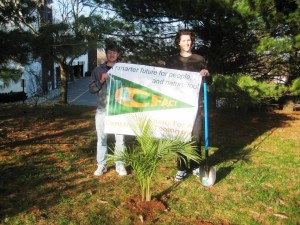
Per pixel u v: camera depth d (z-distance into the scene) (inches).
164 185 194.2
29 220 155.1
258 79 393.1
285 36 316.5
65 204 170.6
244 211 167.0
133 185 192.7
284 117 405.7
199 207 169.9
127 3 372.2
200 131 194.7
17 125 338.0
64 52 340.2
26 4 384.2
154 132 189.3
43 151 251.6
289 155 252.2
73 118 380.2
